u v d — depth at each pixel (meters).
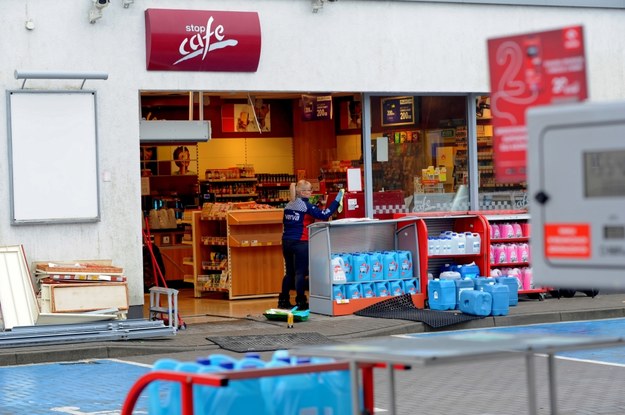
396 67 42.59
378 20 42.22
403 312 39.91
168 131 40.06
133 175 37.84
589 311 40.59
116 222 37.59
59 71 36.28
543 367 30.11
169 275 53.62
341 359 12.61
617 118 9.62
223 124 57.56
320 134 50.91
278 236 47.78
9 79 36.22
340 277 40.12
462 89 43.91
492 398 25.33
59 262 36.41
